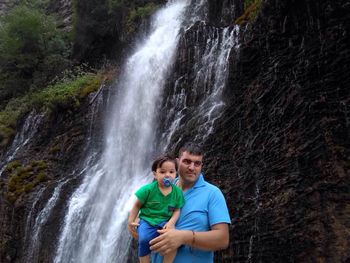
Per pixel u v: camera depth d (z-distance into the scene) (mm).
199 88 11383
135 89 14461
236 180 7984
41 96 19062
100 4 21000
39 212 13977
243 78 9156
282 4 8305
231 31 10945
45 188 14578
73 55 23016
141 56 15242
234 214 7648
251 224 7266
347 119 6648
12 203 14922
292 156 7062
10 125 21016
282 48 8328
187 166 3891
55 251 12586
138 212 4098
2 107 23719
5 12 34719
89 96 16969
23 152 18078
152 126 12945
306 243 6387
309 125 6992
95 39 21609
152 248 3469
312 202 6520
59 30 25891
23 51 23422
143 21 18844
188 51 12414
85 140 15922
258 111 8242
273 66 8305
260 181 7449
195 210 3756
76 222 12617
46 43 23703
